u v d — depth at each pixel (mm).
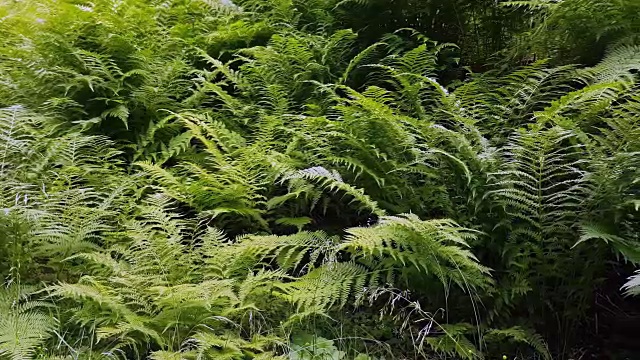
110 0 3904
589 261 2203
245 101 3615
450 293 2408
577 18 3105
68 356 1945
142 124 3471
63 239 2404
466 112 2863
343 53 3805
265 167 2949
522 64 3633
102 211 2527
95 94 3441
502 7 3826
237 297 2254
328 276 2291
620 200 2139
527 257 2277
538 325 2346
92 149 3109
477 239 2375
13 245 2363
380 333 2340
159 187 2768
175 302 2062
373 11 3910
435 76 3492
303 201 2965
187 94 3688
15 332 1942
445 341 2199
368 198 2479
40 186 2754
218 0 4449
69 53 3445
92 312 2119
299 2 4203
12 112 2922
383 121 2600
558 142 2342
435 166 2582
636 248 2027
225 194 2793
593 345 2322
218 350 2027
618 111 2324
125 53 3555
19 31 3859
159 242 2344
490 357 2244
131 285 2135
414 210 2598
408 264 2348
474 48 4031
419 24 3965
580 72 2830
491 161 2359
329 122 2783
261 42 4070
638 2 2893
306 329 2293
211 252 2381
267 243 2385
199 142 3525
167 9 4328
